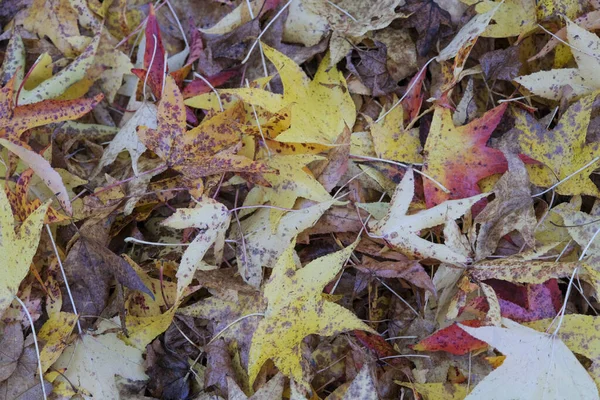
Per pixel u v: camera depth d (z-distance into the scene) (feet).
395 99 2.51
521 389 2.20
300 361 2.28
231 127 2.33
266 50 2.39
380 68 2.52
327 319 2.28
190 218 2.28
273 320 2.26
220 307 2.38
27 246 2.22
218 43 2.55
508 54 2.44
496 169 2.37
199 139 2.32
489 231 2.33
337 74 2.49
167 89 2.26
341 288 2.46
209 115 2.39
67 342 2.31
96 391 2.31
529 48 2.52
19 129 2.35
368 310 2.46
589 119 2.33
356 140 2.46
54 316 2.32
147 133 2.31
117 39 2.64
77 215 2.39
